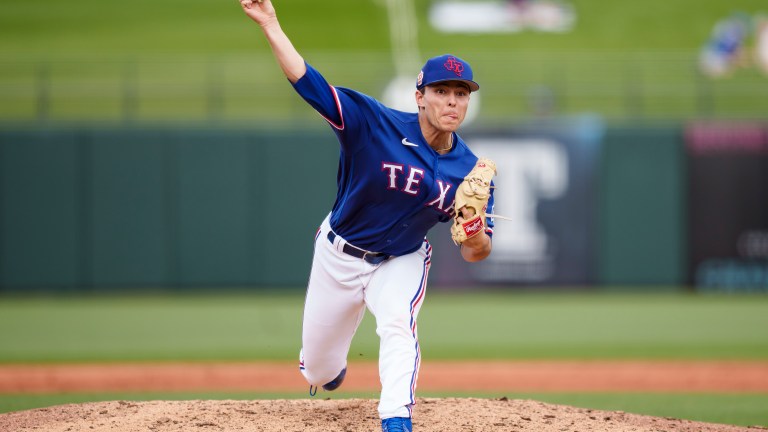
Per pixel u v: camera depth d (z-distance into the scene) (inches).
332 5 4040.4
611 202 2224.4
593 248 2231.8
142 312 1955.0
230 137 2162.9
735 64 3334.2
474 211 610.9
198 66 3216.0
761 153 2235.5
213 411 732.7
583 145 2224.4
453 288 2228.1
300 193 2175.2
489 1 3971.5
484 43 3737.7
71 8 4001.0
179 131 2158.0
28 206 2133.4
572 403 1123.9
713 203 2235.5
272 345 1598.2
